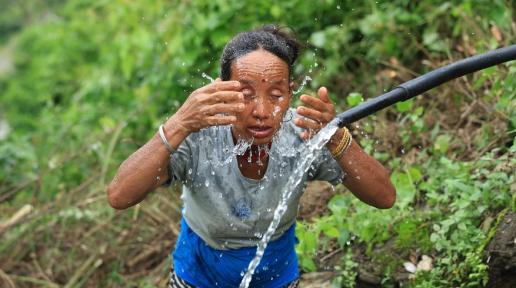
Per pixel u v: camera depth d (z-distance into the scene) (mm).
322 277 4668
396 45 6059
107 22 10555
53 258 6078
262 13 6418
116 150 6969
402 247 4539
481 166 4656
